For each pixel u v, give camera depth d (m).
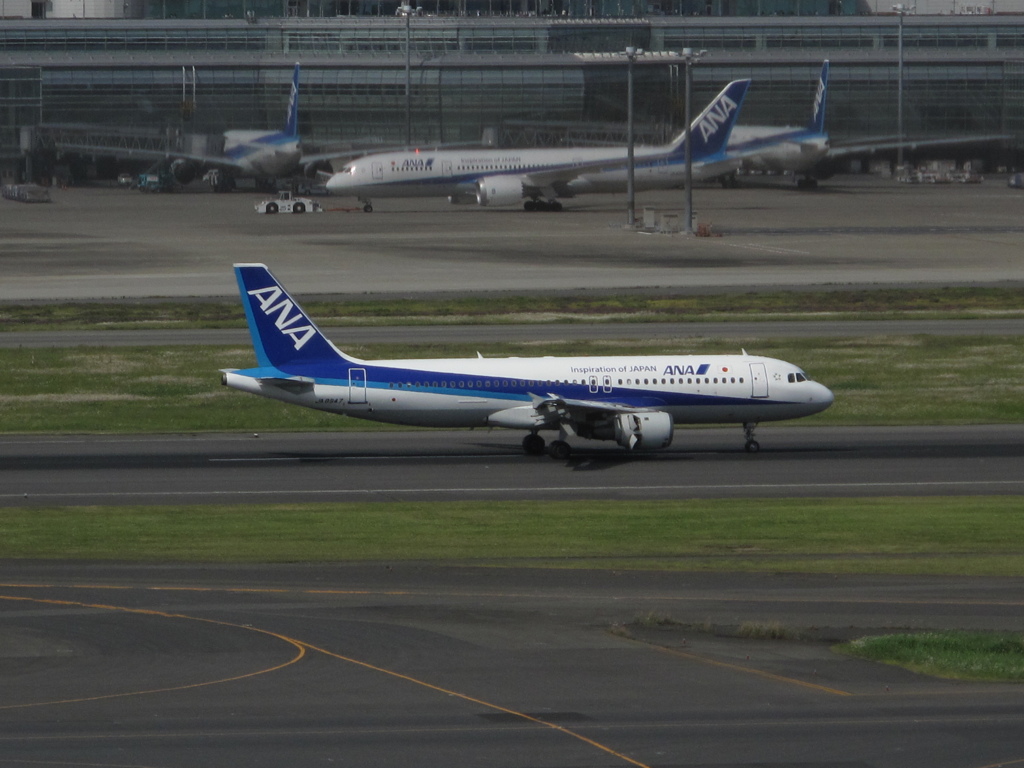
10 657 110.38
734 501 185.00
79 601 130.62
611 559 151.88
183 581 140.25
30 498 189.62
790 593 134.50
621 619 123.69
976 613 126.06
